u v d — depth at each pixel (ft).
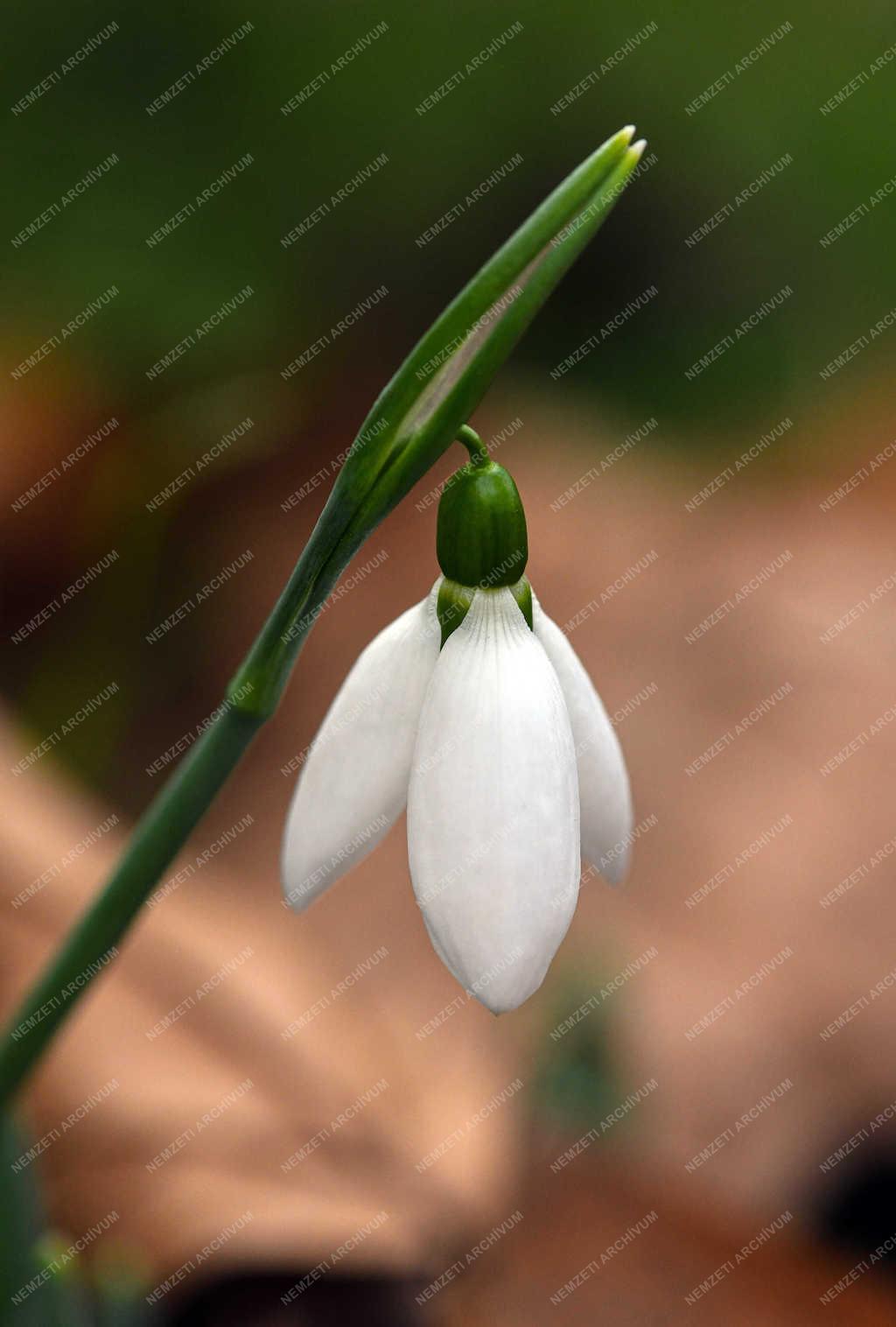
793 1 2.27
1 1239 0.80
